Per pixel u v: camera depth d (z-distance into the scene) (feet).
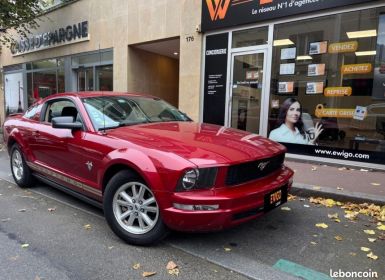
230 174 10.78
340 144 23.21
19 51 53.52
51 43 46.83
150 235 11.48
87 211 15.46
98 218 14.60
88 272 10.28
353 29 22.38
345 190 16.93
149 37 34.40
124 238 12.03
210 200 10.17
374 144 21.80
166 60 42.37
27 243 12.25
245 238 12.52
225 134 13.47
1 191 18.83
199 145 11.65
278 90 26.13
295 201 16.79
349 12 22.35
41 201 16.92
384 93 21.47
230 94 28.91
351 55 22.59
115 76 38.40
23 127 18.38
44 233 13.10
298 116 25.14
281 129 26.08
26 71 53.01
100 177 12.91
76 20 42.52
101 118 14.39
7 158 29.12
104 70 40.11
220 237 12.59
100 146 12.92
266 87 26.58
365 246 11.94
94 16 40.19
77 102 15.17
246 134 14.15
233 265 10.64
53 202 16.76
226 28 28.50
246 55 27.71
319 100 24.12
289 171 13.50
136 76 38.32
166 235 11.58
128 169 11.97
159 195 10.79
